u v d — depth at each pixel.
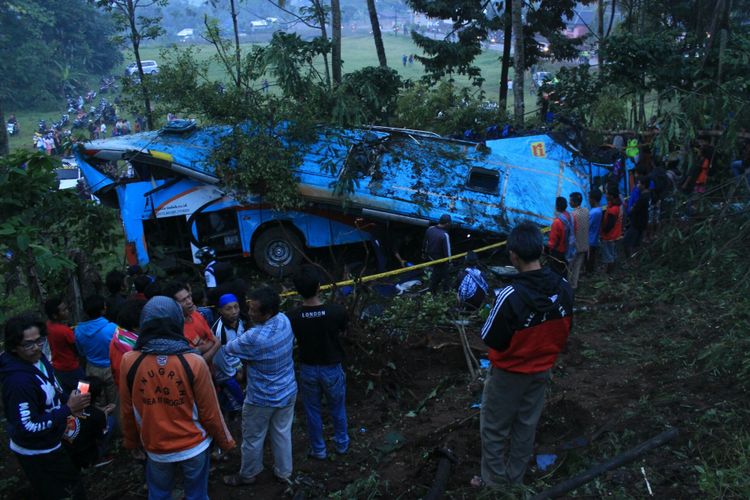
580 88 16.73
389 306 8.04
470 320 7.78
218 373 5.49
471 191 11.09
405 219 10.78
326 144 10.90
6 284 8.02
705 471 3.89
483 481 4.17
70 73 53.78
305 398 5.03
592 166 12.10
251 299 4.48
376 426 5.74
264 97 10.89
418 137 11.52
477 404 5.82
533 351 3.71
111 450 5.80
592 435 4.83
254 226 10.91
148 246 10.75
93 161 10.54
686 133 11.73
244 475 4.82
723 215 9.03
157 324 3.64
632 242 10.33
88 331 5.79
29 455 4.18
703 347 6.14
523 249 3.57
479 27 20.48
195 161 10.48
